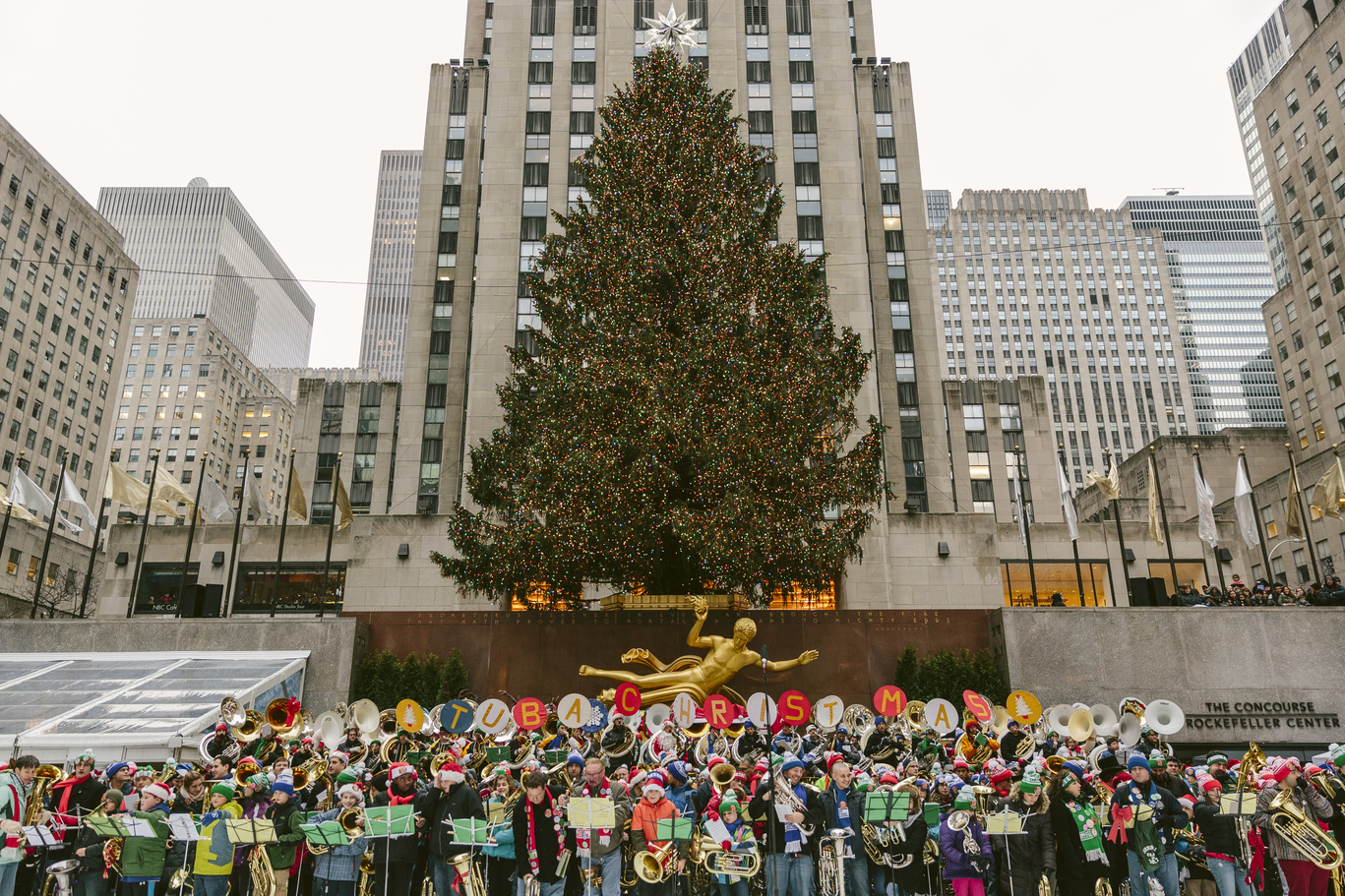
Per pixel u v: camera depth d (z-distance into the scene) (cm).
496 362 4756
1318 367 8744
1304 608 2633
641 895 1170
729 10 5497
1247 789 1230
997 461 7200
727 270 2819
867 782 1237
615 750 1691
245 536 5009
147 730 1939
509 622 2698
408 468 5744
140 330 13825
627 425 2545
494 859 1184
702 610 2438
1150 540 5097
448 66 6606
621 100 3212
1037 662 2597
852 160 5131
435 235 6194
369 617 2714
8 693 2180
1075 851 1135
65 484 3425
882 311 5869
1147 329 15625
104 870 1155
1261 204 14550
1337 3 8569
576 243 3097
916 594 4016
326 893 1159
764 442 2547
